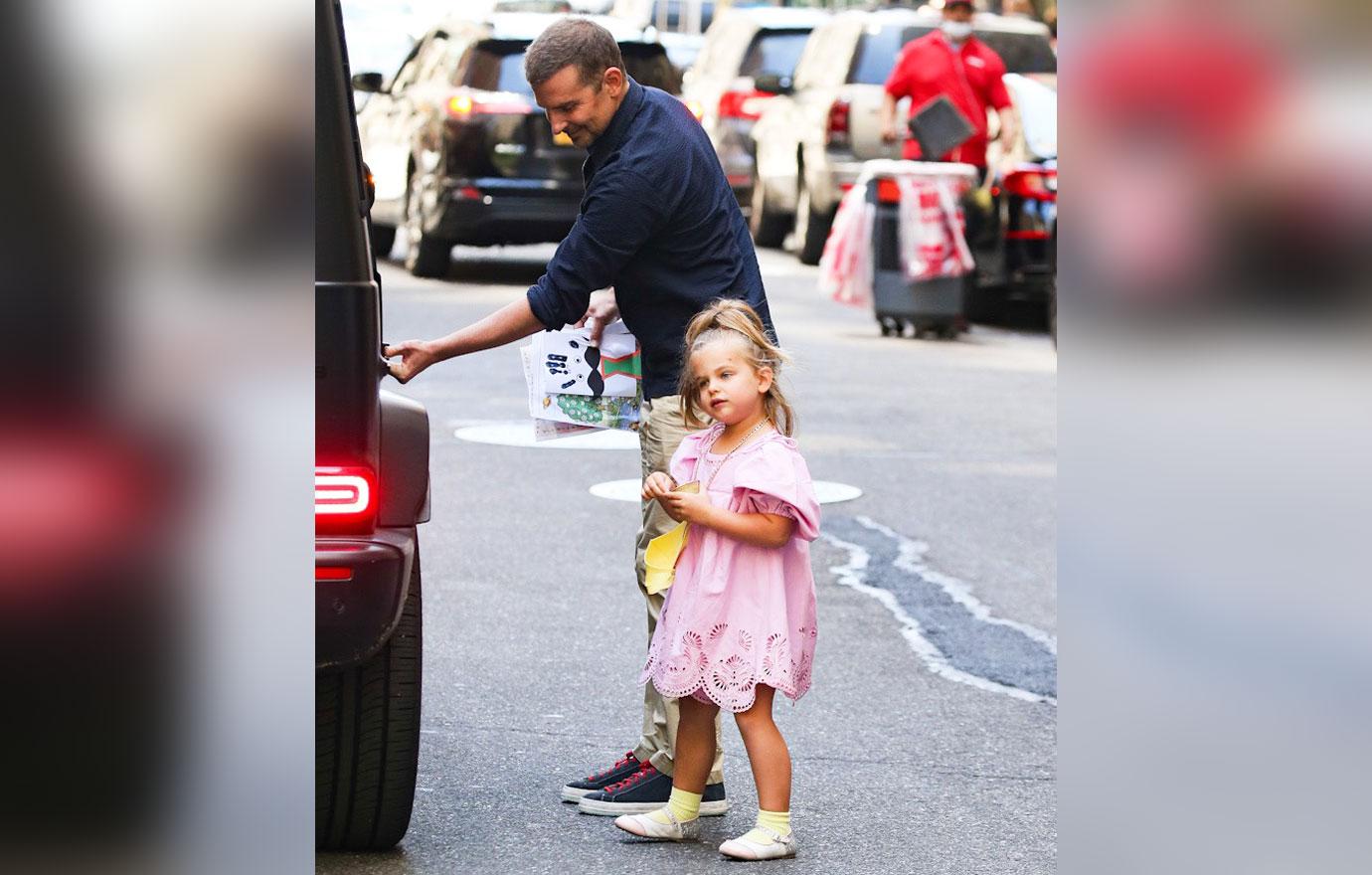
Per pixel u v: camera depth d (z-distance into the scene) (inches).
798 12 915.4
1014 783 211.9
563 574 316.8
